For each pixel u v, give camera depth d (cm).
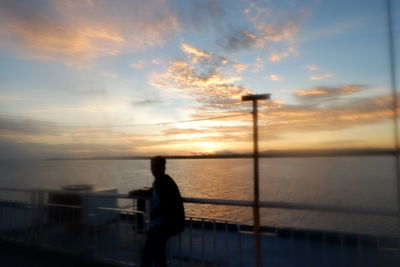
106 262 468
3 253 526
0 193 2600
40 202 545
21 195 2398
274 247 455
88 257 485
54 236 522
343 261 337
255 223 365
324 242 348
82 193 494
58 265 469
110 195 454
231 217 2006
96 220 486
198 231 645
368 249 354
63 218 518
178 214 374
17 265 468
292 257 360
